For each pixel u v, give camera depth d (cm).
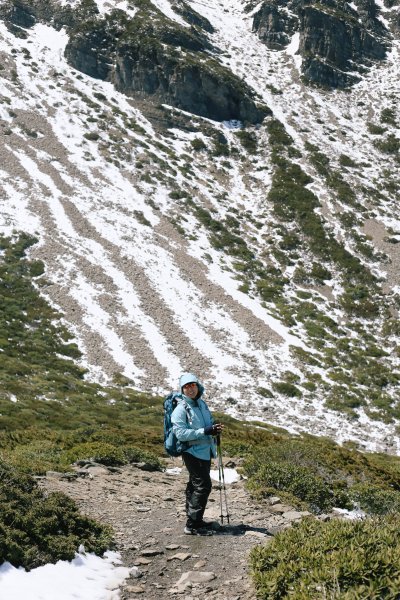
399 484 1842
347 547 624
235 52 13725
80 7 13538
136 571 748
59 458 1588
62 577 693
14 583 648
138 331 5969
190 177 9488
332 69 13238
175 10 14350
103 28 12800
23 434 2208
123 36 12412
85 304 6262
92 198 8375
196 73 11525
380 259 7900
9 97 10344
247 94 11862
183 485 1394
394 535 645
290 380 5550
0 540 691
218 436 916
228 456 1953
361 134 11350
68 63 12100
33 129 9706
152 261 7238
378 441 4769
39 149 9250
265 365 5722
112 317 6131
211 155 10294
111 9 13588
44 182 8475
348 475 1709
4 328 5578
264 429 4531
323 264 7806
